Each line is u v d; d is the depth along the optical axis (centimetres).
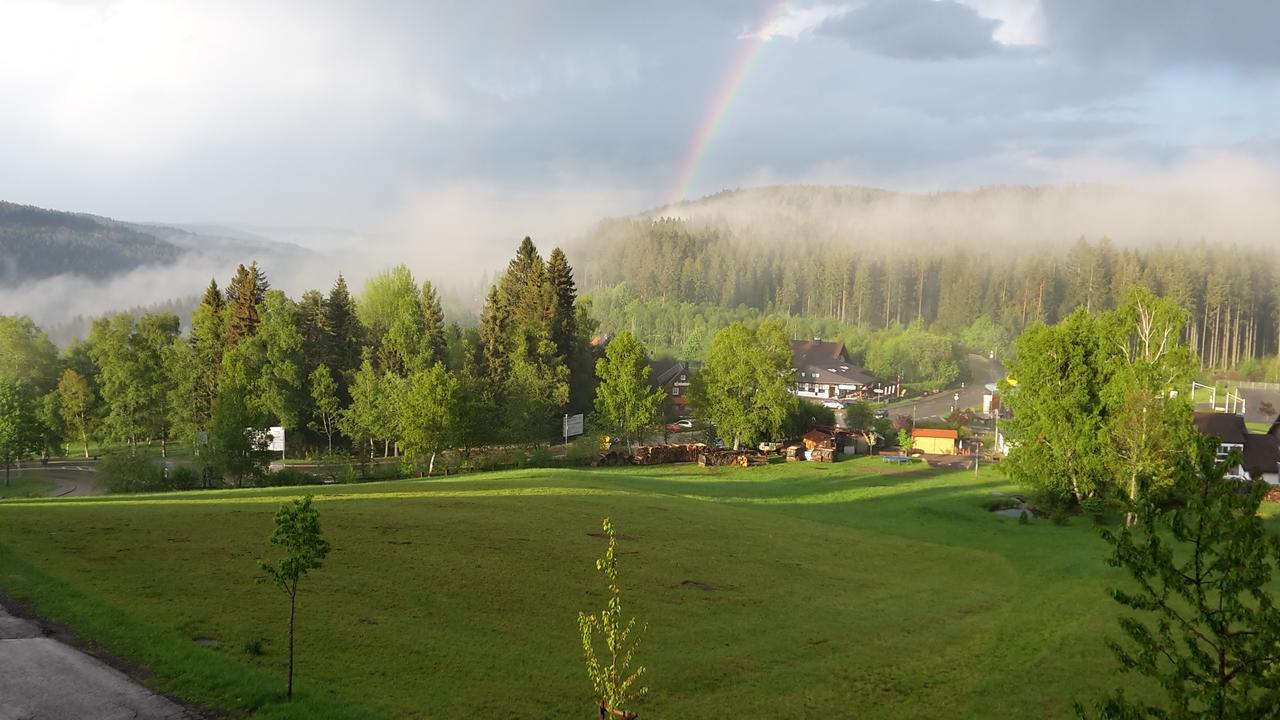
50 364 12862
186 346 11062
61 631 2484
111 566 3216
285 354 10512
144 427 10588
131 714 1995
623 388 10112
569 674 2697
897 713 2662
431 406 8438
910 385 19375
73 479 9562
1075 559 5031
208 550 3597
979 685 2933
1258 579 1594
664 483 7725
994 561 4956
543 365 11700
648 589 3744
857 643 3297
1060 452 6625
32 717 1939
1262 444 8594
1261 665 1559
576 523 4906
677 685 2722
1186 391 6781
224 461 7600
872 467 9488
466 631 2978
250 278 11219
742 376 10331
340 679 2417
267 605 2953
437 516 4775
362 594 3222
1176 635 3462
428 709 2302
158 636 2508
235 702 2122
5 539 3484
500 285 14100
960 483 8188
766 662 3002
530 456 9650
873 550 5078
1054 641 3422
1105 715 1688
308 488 6228
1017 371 7162
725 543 4831
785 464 9800
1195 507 1680
